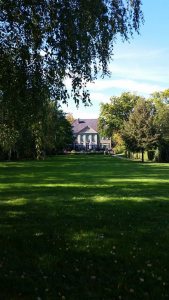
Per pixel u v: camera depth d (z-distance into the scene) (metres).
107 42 11.13
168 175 32.50
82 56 10.82
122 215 13.37
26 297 6.55
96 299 6.51
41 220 12.51
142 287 6.99
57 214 13.52
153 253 8.86
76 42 10.62
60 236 10.32
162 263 8.21
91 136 160.75
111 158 78.56
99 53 11.25
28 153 60.28
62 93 11.59
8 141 21.42
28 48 10.88
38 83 11.15
